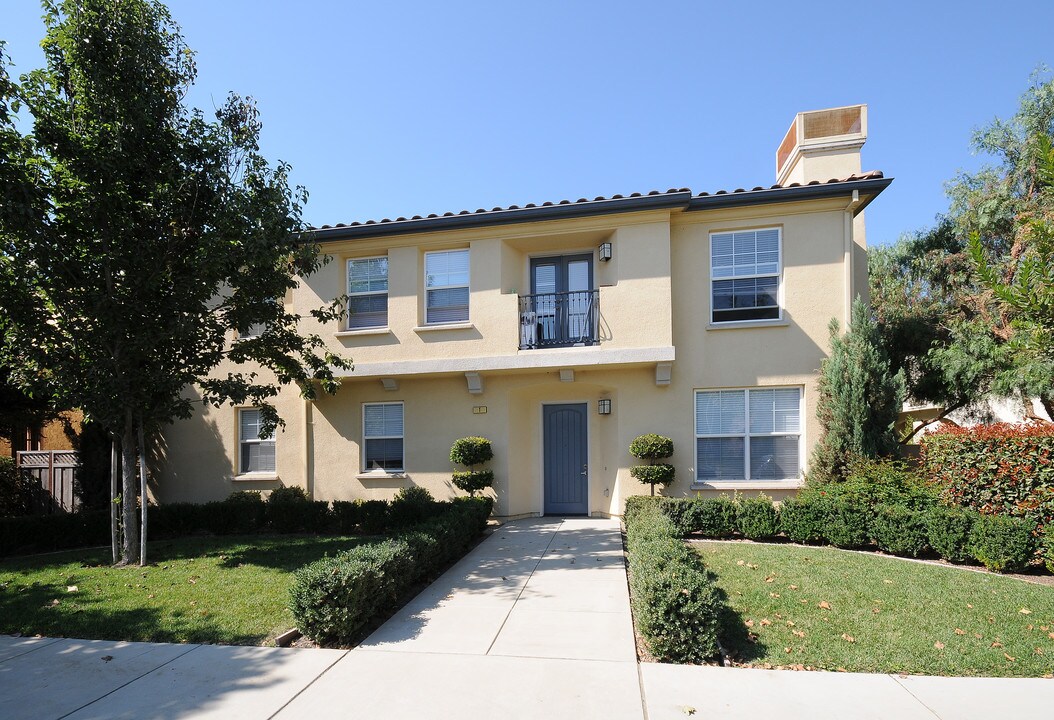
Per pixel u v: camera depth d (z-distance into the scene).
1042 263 4.51
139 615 6.49
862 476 9.48
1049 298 4.42
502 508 12.18
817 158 12.60
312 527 11.40
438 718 4.20
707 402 11.70
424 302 12.70
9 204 7.17
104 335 8.37
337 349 12.79
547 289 12.92
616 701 4.41
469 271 12.40
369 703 4.44
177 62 9.05
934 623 5.80
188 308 8.78
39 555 10.30
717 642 5.32
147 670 5.10
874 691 4.54
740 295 11.65
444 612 6.48
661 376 11.38
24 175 7.50
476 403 12.48
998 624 5.77
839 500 9.14
